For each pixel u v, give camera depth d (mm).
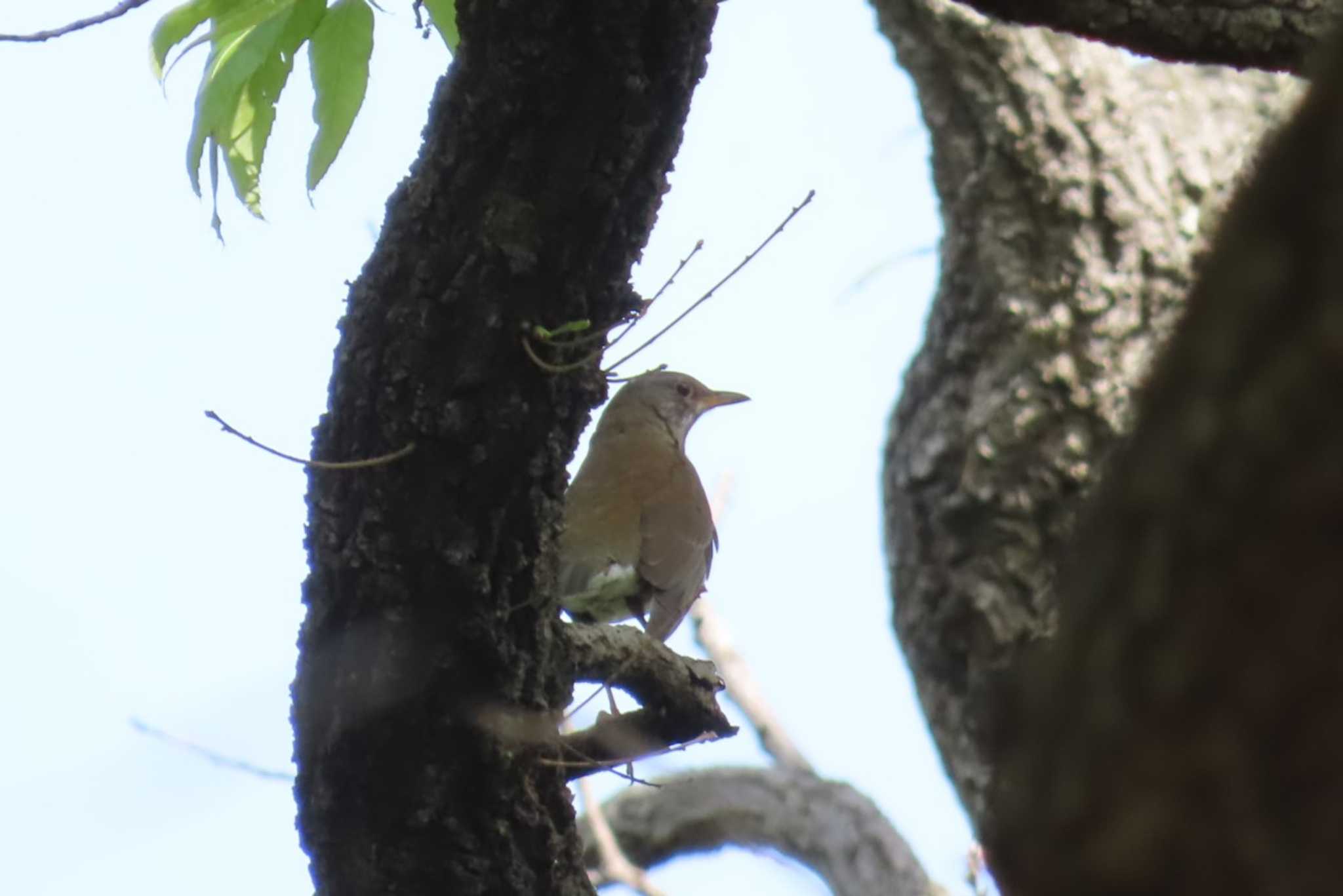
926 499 20062
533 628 9500
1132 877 3473
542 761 9570
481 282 9008
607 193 8961
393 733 9398
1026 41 19391
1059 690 3639
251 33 9516
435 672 9328
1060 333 19297
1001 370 19547
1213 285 3514
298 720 9531
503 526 9312
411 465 9219
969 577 19391
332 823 9602
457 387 9094
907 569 20125
